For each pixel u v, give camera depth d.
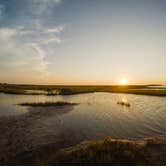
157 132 12.09
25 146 9.23
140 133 11.81
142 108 23.89
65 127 13.41
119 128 13.20
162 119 16.55
